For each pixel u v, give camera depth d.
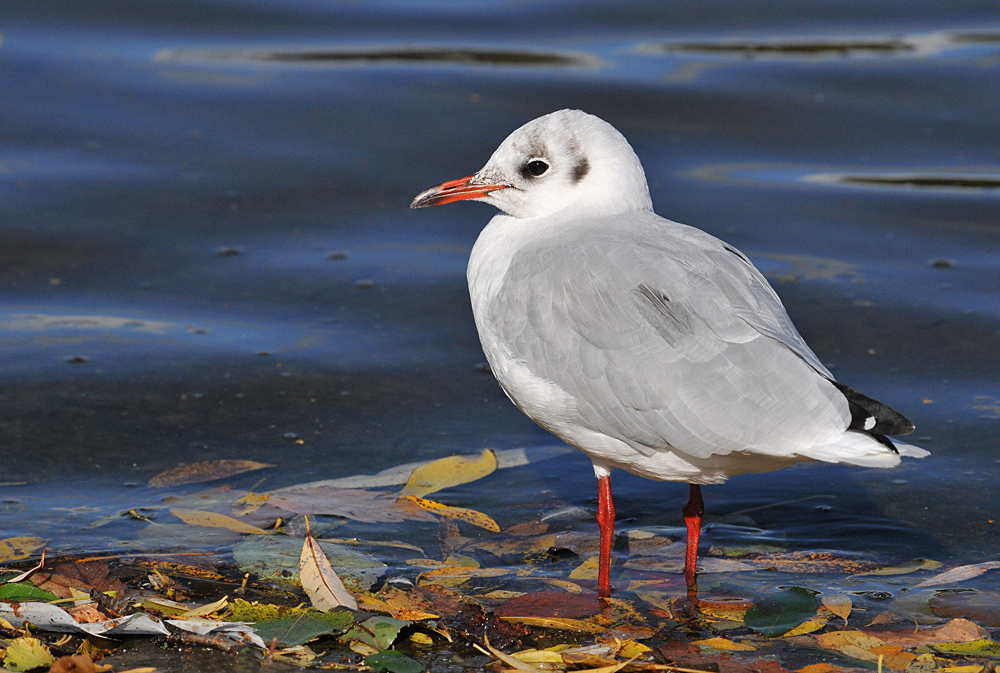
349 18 21.75
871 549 9.25
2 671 7.33
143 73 19.14
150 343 12.55
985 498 9.87
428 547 9.24
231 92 18.67
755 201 15.78
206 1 21.89
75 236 14.72
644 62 20.02
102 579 8.51
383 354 12.55
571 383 8.66
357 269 14.34
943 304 13.33
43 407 11.26
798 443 7.93
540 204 9.70
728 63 19.94
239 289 13.78
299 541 9.21
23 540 9.01
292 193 15.99
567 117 9.67
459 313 13.44
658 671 7.66
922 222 15.30
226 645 7.75
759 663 7.72
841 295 13.57
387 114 18.02
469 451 10.79
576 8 22.17
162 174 16.31
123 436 10.81
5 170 16.11
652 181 16.27
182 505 9.67
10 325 12.75
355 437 10.96
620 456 8.84
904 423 7.66
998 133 17.44
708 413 8.17
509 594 8.61
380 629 7.88
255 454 10.58
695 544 9.08
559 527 9.67
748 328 8.26
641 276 8.56
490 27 21.62
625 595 8.65
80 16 20.95
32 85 18.47
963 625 8.06
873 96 18.69
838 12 22.05
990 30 21.08
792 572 8.95
